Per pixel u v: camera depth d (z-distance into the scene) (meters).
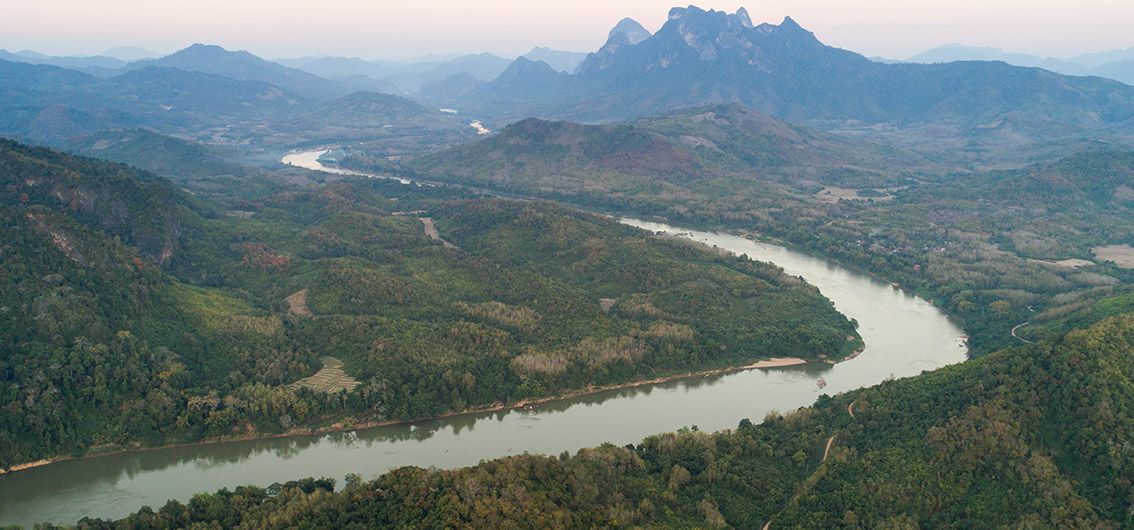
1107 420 157.75
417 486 148.50
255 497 163.00
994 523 148.75
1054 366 175.50
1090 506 144.62
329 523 144.62
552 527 139.38
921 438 173.88
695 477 175.88
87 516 169.25
